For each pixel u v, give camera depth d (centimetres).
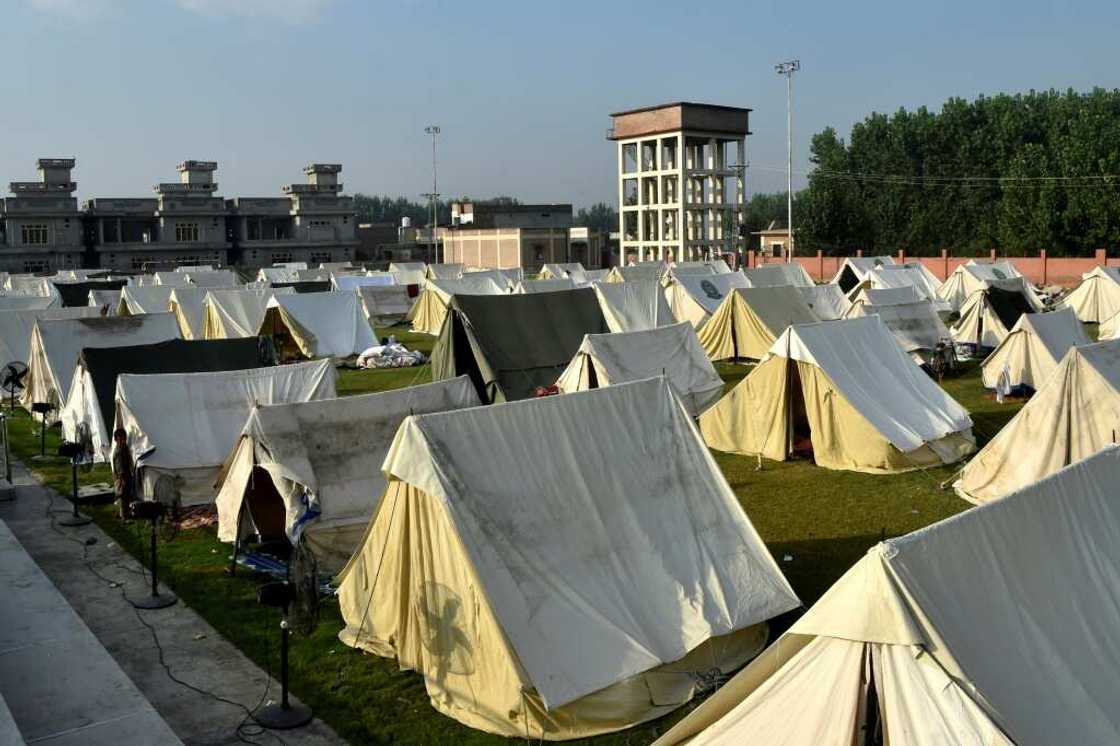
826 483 1806
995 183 8125
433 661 1041
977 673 703
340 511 1399
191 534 1608
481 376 2484
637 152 9281
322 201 10225
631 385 1274
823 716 723
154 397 1777
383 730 970
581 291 2811
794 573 1348
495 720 968
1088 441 1569
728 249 9225
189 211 9538
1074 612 807
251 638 1191
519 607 996
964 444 1977
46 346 2541
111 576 1415
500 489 1077
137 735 949
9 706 1009
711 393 2392
